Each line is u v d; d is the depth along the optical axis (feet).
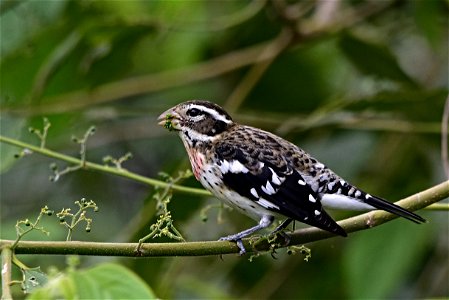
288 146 28.63
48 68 38.42
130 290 17.95
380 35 44.06
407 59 44.62
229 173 28.32
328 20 40.96
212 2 44.70
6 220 42.37
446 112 31.89
